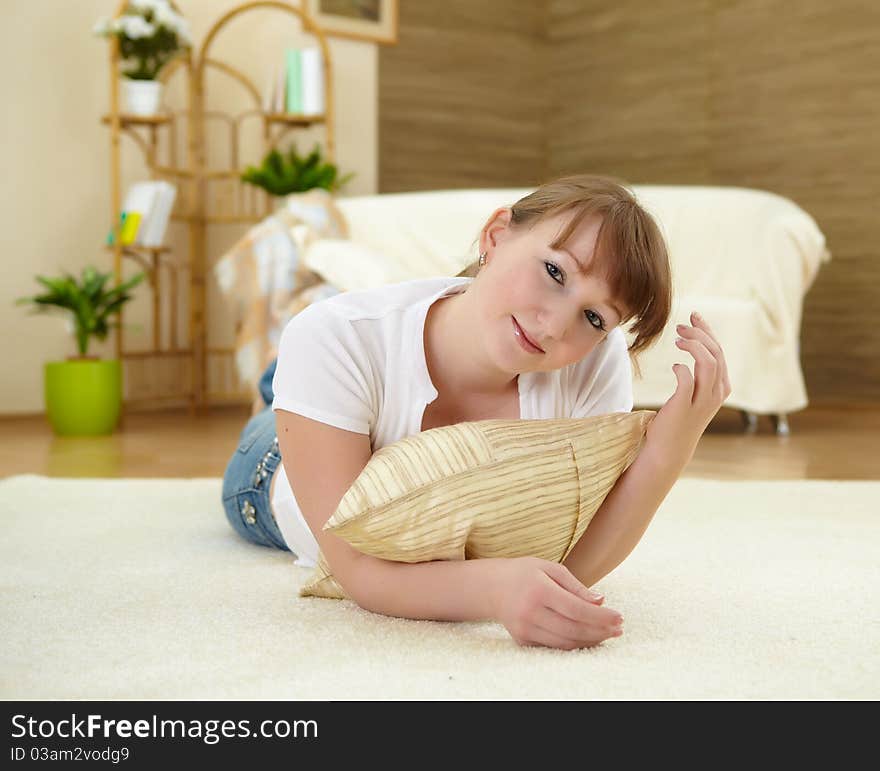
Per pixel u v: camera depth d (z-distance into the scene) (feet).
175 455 11.22
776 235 13.61
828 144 18.42
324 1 18.63
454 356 4.01
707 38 19.90
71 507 7.15
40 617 4.10
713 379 3.93
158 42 15.30
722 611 4.27
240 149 17.87
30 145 15.93
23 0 15.76
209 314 17.65
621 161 21.25
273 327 13.57
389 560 3.90
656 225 3.71
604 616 3.53
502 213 3.84
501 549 3.83
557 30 21.99
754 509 7.25
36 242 16.05
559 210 3.63
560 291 3.58
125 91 15.57
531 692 3.16
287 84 16.78
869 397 18.01
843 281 18.29
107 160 16.69
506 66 21.48
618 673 3.34
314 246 13.47
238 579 4.86
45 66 15.99
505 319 3.68
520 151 21.81
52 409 13.48
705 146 20.03
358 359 3.97
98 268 16.63
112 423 13.64
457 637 3.76
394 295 4.19
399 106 20.03
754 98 19.34
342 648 3.62
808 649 3.71
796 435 13.20
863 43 17.93
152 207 15.40
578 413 4.33
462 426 3.78
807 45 18.62
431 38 20.39
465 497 3.65
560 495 3.76
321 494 3.96
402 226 15.87
